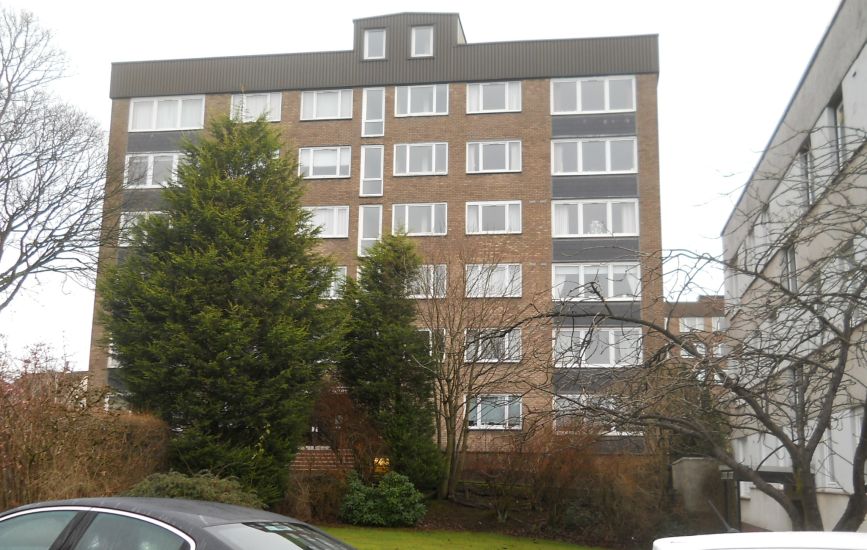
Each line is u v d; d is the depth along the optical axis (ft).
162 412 65.31
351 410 76.54
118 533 19.57
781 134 71.72
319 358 72.18
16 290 88.79
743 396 28.96
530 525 72.90
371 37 124.36
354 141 120.98
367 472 74.69
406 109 121.29
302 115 122.72
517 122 118.73
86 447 49.78
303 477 72.49
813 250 55.72
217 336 65.46
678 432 31.53
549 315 32.04
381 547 57.98
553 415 33.24
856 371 49.88
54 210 90.79
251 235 71.41
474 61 121.39
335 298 85.87
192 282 66.85
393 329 78.54
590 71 118.83
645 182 115.03
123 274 68.95
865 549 15.97
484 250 95.20
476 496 77.30
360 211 118.52
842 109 57.62
